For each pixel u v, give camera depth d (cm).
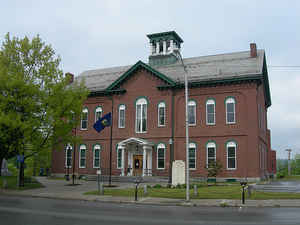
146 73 3988
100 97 4234
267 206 1792
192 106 3716
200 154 3597
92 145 4181
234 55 4100
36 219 1302
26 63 2858
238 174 3397
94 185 3130
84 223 1214
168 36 4419
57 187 2964
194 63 4125
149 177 3566
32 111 2798
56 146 3141
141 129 3922
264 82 4256
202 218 1358
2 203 1888
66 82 2977
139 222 1242
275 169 4834
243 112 3475
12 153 3056
